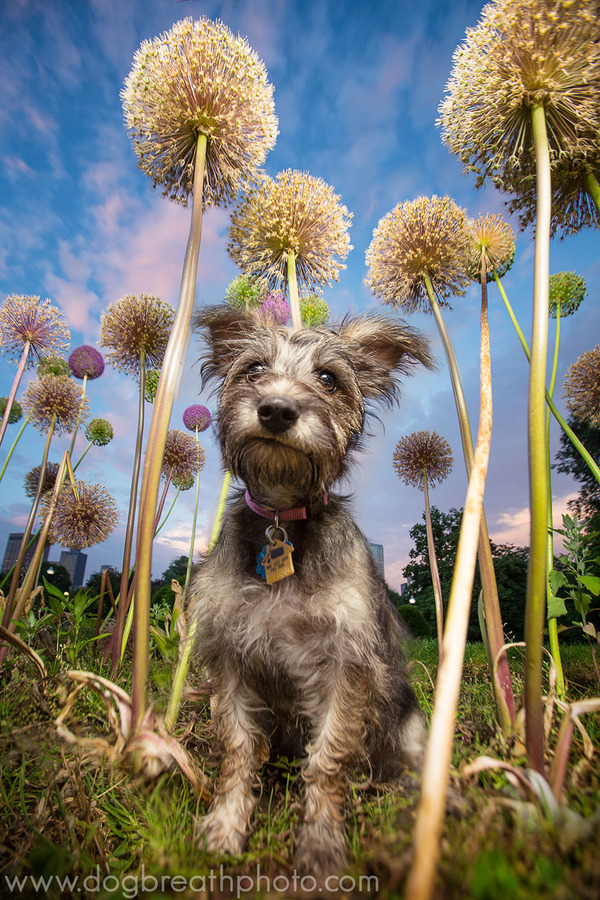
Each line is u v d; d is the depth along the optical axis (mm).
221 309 372
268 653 249
